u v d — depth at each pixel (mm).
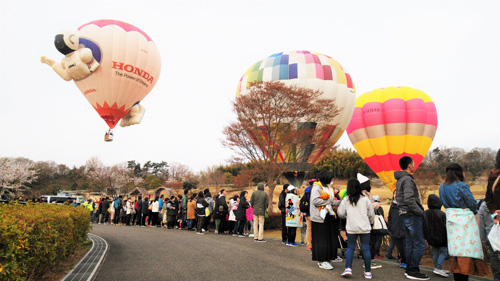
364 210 5043
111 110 15898
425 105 18172
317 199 5535
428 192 41250
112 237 10055
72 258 6258
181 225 14078
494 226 3986
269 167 18484
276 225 14766
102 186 55062
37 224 3852
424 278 4879
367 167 55062
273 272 5195
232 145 18953
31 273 4090
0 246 2850
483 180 50312
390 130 18094
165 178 78750
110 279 4672
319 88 19578
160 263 5820
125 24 16172
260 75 20391
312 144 19344
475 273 4379
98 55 15086
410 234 5027
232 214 11602
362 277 5020
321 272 5285
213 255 6652
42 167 67188
